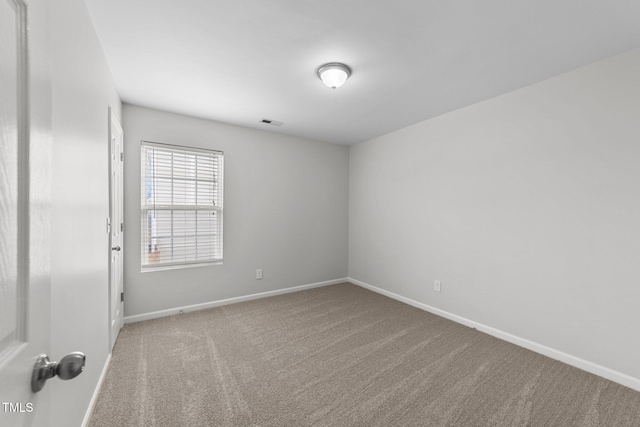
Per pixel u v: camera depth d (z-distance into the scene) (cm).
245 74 226
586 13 156
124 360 216
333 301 362
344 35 178
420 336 263
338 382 193
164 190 306
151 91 256
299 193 407
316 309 333
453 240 303
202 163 330
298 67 216
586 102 209
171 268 309
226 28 171
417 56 200
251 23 166
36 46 56
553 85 227
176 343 245
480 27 169
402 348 240
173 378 195
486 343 250
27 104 52
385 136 391
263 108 297
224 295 346
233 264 352
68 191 123
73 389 133
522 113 246
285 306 342
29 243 53
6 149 47
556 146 225
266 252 379
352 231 452
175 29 171
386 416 162
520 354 231
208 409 166
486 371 207
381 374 203
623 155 192
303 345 245
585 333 209
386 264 388
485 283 273
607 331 199
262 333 267
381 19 163
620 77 194
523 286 245
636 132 187
